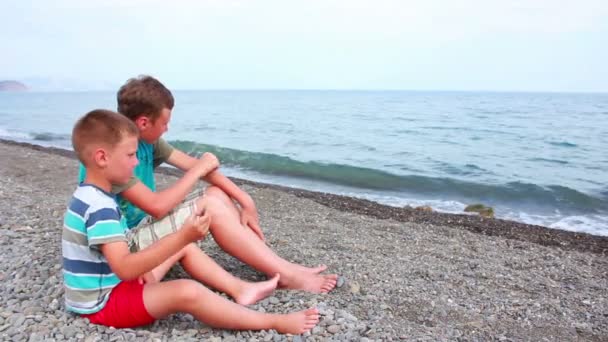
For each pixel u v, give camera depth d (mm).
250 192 8727
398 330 3045
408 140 21594
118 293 2568
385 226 6715
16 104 68750
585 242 7195
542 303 3912
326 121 32719
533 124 30094
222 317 2648
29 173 9883
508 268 4953
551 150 18562
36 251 3834
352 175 13414
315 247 5090
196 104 63562
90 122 2398
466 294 4000
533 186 11977
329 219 7012
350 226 6586
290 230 5922
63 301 2889
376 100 83562
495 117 37125
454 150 18453
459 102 73812
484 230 7629
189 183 3117
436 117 37062
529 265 5133
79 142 2406
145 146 3197
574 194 11273
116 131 2400
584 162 15789
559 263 5270
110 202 2453
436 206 10164
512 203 10648
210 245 4363
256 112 44031
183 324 2812
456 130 26188
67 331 2504
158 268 2990
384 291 3844
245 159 15523
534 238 7301
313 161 15375
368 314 3244
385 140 21594
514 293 4133
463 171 14008
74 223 2461
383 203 10391
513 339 3189
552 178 13023
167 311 2588
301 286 3492
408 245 5648
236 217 3404
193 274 3166
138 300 2541
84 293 2553
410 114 41156
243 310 2723
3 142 17422
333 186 12195
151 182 3314
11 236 4258
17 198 6273
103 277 2564
